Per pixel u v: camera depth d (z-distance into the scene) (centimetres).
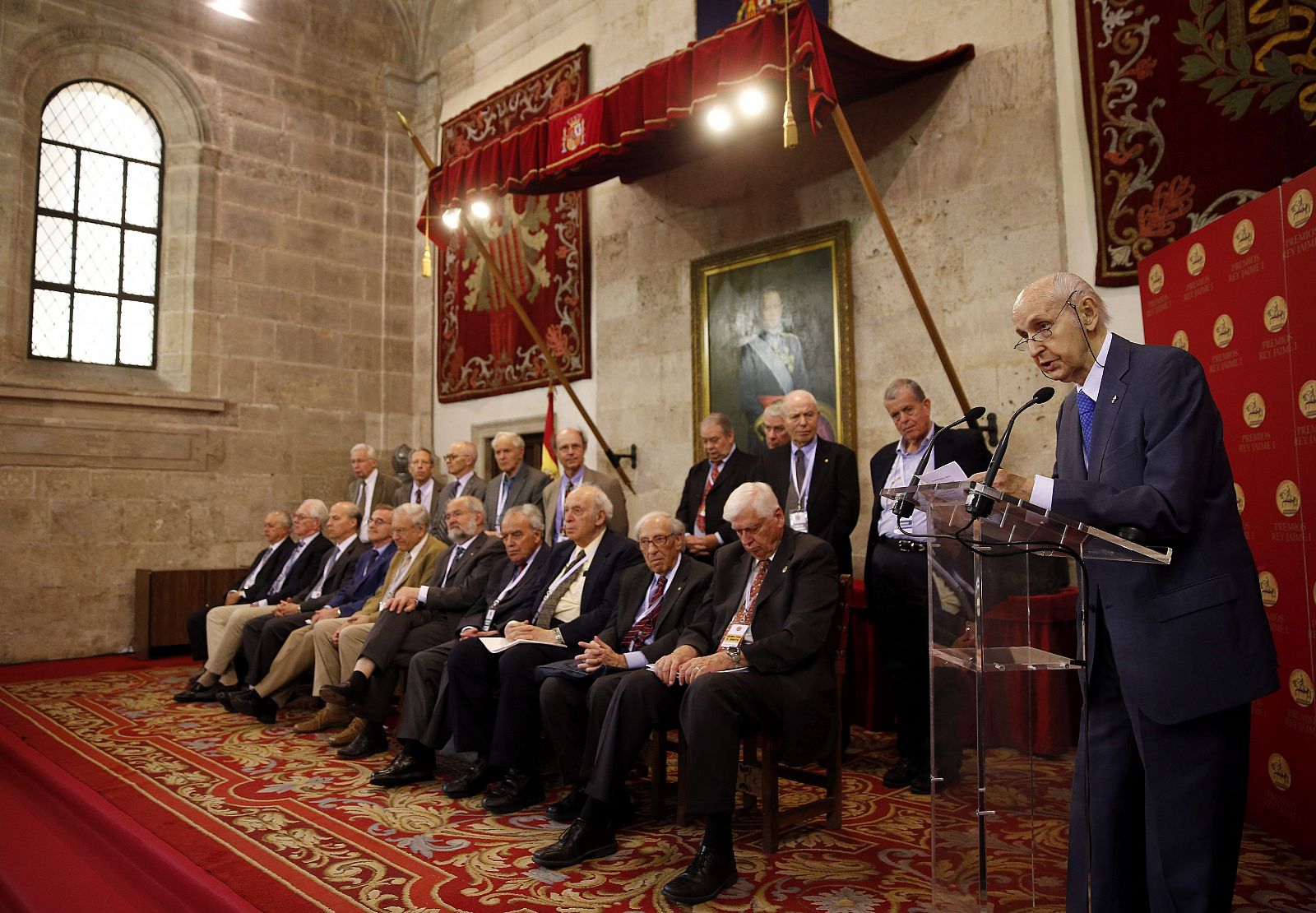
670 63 511
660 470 761
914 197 603
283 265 979
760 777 344
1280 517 335
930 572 228
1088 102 518
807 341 654
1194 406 212
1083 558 213
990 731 217
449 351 999
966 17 582
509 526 491
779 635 339
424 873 318
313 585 674
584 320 834
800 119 619
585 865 325
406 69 1076
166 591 840
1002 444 205
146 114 927
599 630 430
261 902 292
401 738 439
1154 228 488
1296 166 441
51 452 826
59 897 328
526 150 601
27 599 807
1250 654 203
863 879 309
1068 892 220
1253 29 457
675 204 762
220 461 923
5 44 826
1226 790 204
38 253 860
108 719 575
